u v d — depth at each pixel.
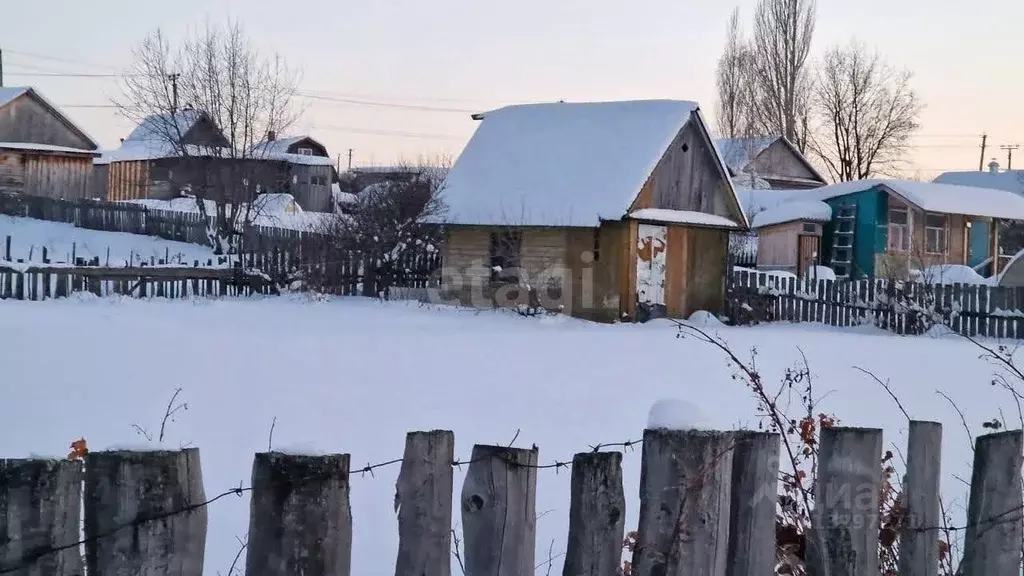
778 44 62.00
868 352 16.70
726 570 3.49
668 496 3.35
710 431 3.35
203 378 10.82
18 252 32.78
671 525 3.34
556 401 10.43
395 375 11.68
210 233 33.44
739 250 42.84
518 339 16.70
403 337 16.06
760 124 62.72
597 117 26.86
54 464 2.90
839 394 11.49
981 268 41.25
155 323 15.77
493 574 3.29
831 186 41.88
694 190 26.12
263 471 3.07
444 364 12.86
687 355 15.12
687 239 25.88
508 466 3.30
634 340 17.44
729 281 27.05
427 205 25.84
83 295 20.69
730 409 10.24
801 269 40.03
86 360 11.43
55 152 48.56
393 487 6.96
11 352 11.58
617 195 23.70
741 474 3.50
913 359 15.59
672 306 25.55
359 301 24.83
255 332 15.52
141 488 2.96
